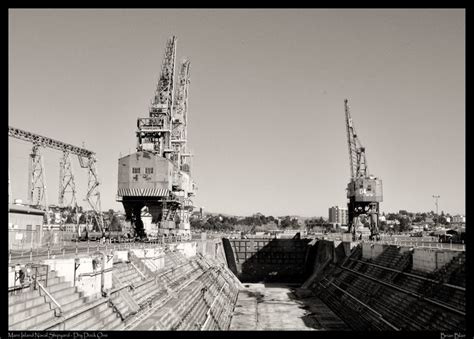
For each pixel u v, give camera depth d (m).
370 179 110.38
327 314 72.38
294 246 126.38
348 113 128.75
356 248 90.75
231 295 85.12
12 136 72.12
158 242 74.50
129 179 80.31
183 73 127.75
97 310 35.25
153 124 92.38
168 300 49.69
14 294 27.62
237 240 128.50
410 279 56.47
